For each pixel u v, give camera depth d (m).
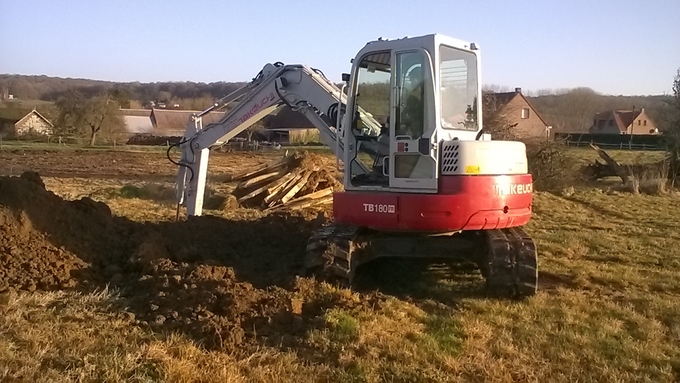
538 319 7.03
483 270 8.25
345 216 7.98
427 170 7.57
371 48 8.04
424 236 8.27
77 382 4.91
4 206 8.19
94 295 6.93
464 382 5.34
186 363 5.28
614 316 7.31
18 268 7.43
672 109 27.92
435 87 7.51
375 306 7.12
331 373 5.35
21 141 50.34
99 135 54.19
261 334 6.11
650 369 5.73
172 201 15.87
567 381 5.44
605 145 52.16
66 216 8.84
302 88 9.65
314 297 7.22
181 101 104.56
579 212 17.03
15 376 4.89
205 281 7.12
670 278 9.28
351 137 8.25
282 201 15.17
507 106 28.03
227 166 30.55
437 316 6.97
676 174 25.58
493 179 7.57
